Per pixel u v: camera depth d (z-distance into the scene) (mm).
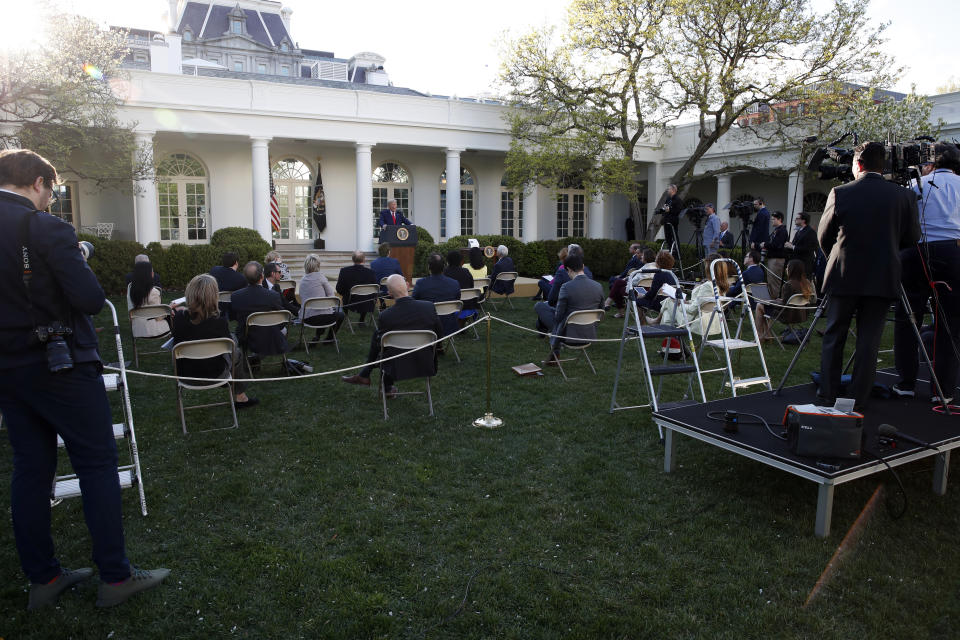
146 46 37719
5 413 2451
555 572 2934
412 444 4574
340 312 7797
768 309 8156
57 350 2361
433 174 20953
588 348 8008
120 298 12969
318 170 19141
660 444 4578
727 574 2920
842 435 3229
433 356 5195
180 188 17734
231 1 55125
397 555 3074
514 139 17828
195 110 15227
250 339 6059
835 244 3910
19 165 2410
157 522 3375
